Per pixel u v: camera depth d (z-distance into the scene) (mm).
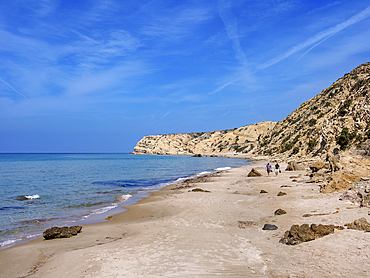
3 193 22312
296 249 6879
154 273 6035
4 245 9312
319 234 7473
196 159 99438
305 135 54344
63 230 10211
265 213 11641
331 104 57875
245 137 142125
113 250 7906
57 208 16094
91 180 32750
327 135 38125
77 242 9234
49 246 8875
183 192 20656
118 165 65375
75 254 7715
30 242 9594
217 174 35812
